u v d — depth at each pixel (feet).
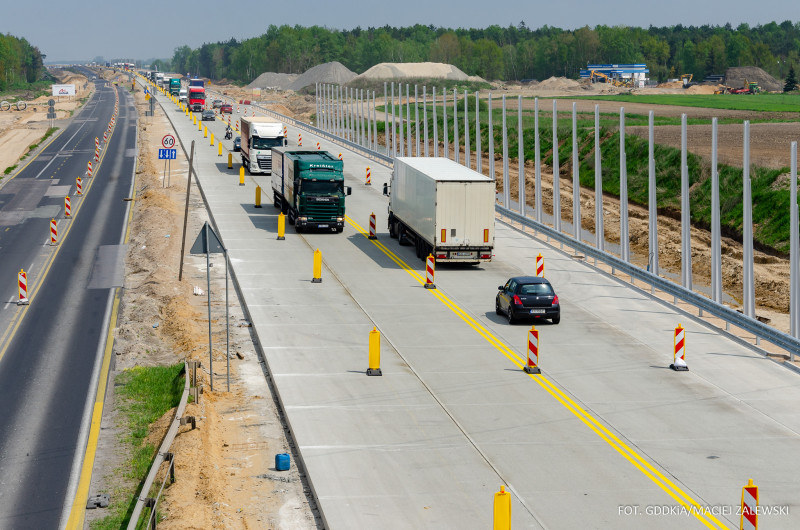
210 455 137.08
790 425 153.58
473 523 114.21
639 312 235.40
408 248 319.47
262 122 494.59
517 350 197.06
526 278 221.87
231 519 116.06
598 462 135.33
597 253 284.61
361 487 125.29
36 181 517.96
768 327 195.31
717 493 124.36
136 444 148.25
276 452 141.59
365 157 610.65
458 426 150.30
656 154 498.28
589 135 605.31
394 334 208.44
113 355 198.90
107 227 369.50
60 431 154.40
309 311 228.22
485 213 275.39
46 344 207.62
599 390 170.60
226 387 172.96
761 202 389.19
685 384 175.63
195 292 250.78
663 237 393.29
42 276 280.72
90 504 124.98
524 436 145.89
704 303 222.69
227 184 470.39
